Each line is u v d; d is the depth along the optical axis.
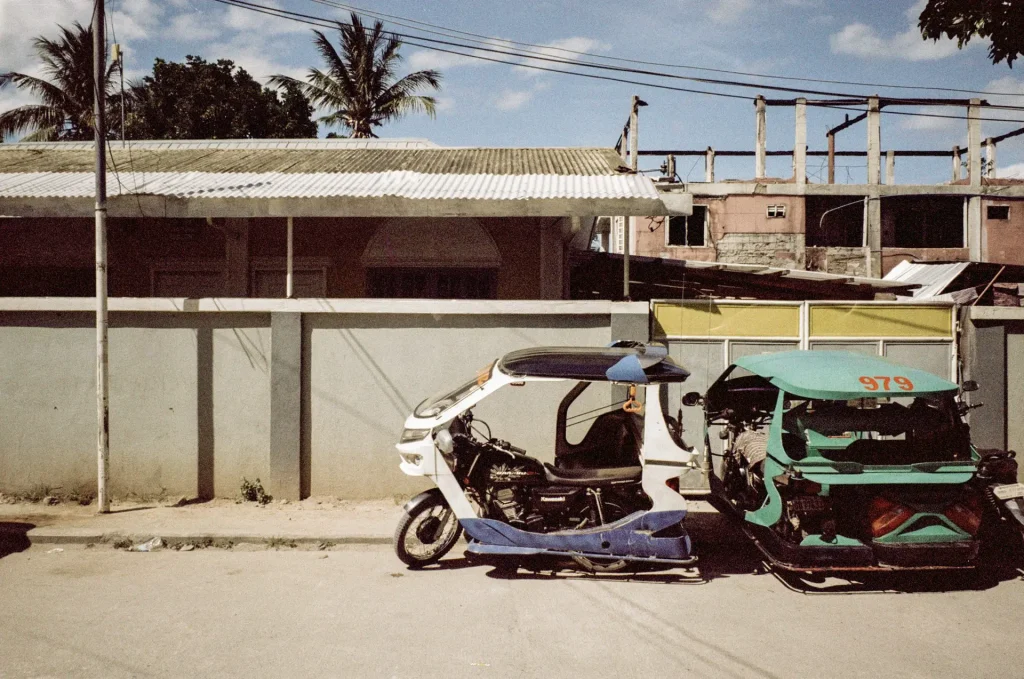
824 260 22.62
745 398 6.46
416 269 10.05
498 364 5.52
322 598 4.69
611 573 5.28
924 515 4.73
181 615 4.37
